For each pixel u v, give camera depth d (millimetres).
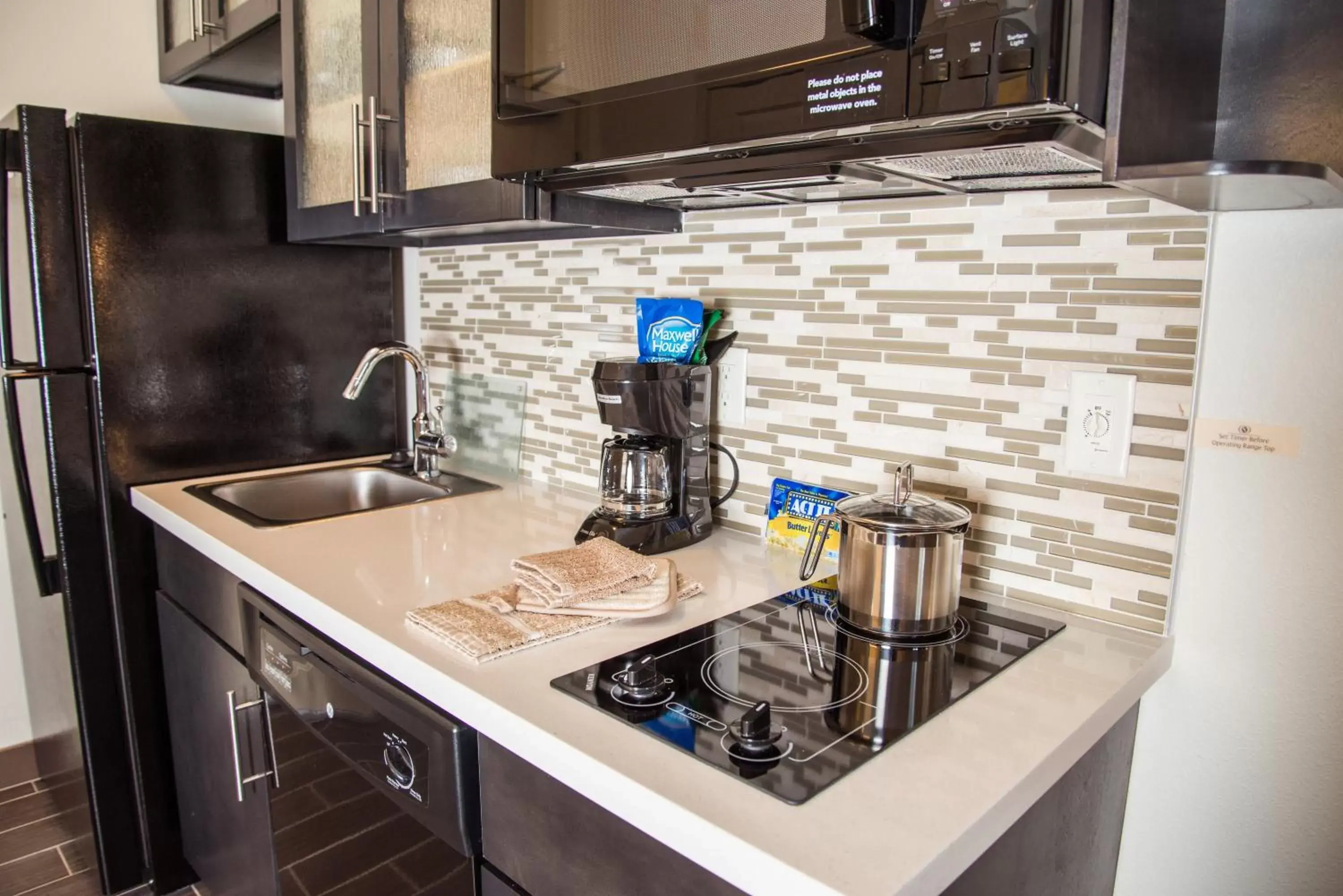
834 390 1307
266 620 1293
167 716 1834
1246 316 946
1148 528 1036
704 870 707
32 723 2258
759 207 1364
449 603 1088
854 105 778
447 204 1367
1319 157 883
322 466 1991
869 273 1242
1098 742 968
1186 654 1029
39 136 1610
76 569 1727
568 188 1189
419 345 2172
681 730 810
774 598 1169
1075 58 688
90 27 2076
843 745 790
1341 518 912
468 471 2004
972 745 800
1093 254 1037
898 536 1000
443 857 973
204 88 2188
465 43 1305
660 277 1538
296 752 1271
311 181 1736
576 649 993
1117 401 1037
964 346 1158
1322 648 938
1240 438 964
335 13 1584
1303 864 974
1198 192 812
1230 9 917
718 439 1479
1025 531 1137
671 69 933
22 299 1751
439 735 928
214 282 1815
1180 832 1055
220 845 1642
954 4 707
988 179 988
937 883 648
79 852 2008
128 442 1737
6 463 2025
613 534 1304
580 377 1729
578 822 814
